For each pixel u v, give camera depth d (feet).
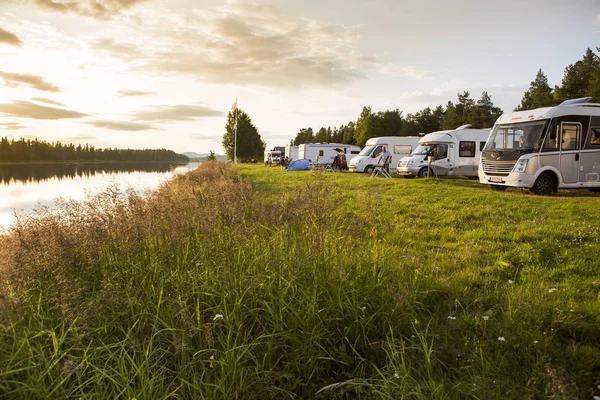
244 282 12.89
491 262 19.34
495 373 10.07
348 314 12.32
